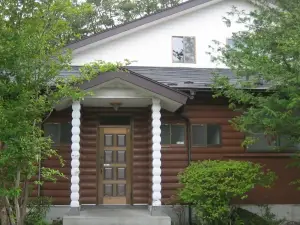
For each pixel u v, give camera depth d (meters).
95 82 9.22
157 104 9.88
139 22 12.98
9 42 6.58
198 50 13.36
